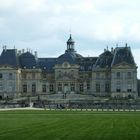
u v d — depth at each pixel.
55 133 70.56
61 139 62.16
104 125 88.69
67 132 72.50
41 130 76.00
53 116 127.88
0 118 115.81
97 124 91.88
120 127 82.94
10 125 88.50
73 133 70.75
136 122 98.19
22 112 156.25
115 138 63.47
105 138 63.53
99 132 72.44
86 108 191.25
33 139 61.81
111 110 182.12
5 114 139.88
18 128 80.44
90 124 91.94
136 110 182.12
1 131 73.69
